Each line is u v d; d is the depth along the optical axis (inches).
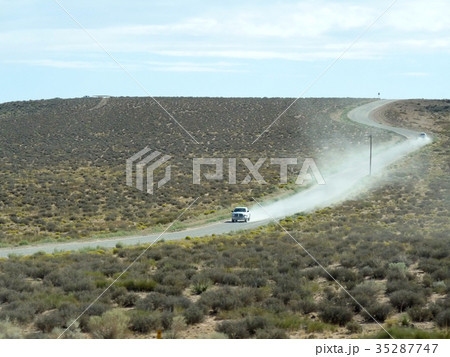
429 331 781.9
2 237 2150.6
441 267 1248.2
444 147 4495.6
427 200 2861.7
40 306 917.2
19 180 3752.5
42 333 768.3
